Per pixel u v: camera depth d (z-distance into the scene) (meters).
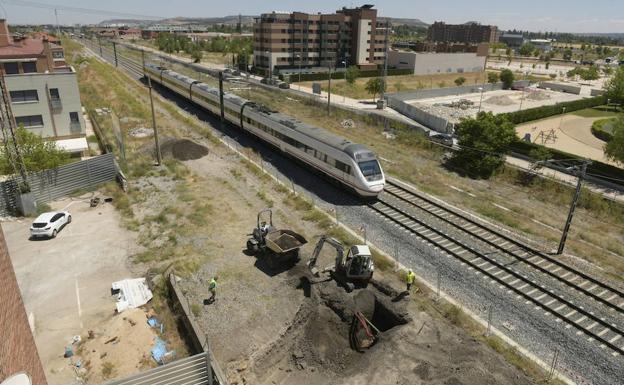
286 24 106.62
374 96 77.88
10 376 8.39
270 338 16.52
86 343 16.19
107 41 188.62
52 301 18.72
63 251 22.67
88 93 63.81
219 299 18.64
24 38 58.38
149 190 30.48
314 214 26.81
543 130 59.16
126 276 20.58
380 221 26.27
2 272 9.01
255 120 40.44
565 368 15.33
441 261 21.95
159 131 45.16
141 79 81.50
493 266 21.58
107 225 25.61
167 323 17.41
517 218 27.88
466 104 75.12
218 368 14.09
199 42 169.50
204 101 52.00
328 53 114.50
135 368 15.05
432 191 31.48
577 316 17.98
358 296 18.91
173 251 22.44
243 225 25.59
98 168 31.36
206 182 32.16
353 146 29.14
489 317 17.12
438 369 14.88
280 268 21.14
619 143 35.50
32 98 40.53
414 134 46.06
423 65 119.38
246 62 106.38
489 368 14.94
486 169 35.88
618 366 15.42
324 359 15.97
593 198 30.56
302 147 33.53
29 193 27.00
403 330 16.91
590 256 23.09
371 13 114.06
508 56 180.88
